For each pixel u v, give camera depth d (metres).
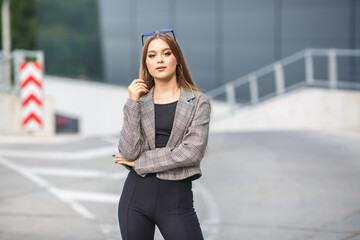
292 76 24.86
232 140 14.70
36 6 41.94
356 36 22.27
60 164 12.14
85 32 37.56
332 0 23.09
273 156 12.52
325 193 9.33
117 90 33.12
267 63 25.95
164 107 4.21
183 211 4.18
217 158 12.41
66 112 38.41
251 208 8.57
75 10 38.53
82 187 10.12
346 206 8.52
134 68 33.59
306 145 13.78
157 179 4.15
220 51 28.25
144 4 32.59
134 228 4.20
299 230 7.41
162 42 4.18
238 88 27.38
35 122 16.09
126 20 33.97
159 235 7.32
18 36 47.19
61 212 8.48
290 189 9.64
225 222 7.89
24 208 8.69
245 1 26.89
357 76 22.23
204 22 29.05
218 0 28.16
